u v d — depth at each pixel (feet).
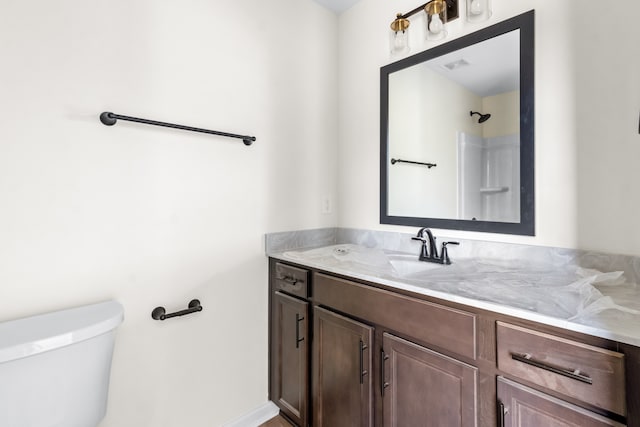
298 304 4.66
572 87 3.59
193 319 4.41
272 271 5.24
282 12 5.45
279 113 5.41
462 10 4.56
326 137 6.19
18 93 3.07
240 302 4.94
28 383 2.60
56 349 2.73
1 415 2.50
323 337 4.30
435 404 3.10
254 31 5.05
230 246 4.80
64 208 3.34
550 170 3.76
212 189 4.57
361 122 5.98
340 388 4.07
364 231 5.88
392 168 5.48
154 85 3.99
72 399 2.87
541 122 3.81
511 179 4.08
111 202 3.66
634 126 3.23
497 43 4.19
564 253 3.65
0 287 2.99
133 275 3.85
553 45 3.72
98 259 3.58
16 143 3.06
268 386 5.33
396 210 5.43
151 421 4.03
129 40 3.78
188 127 4.14
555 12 3.70
